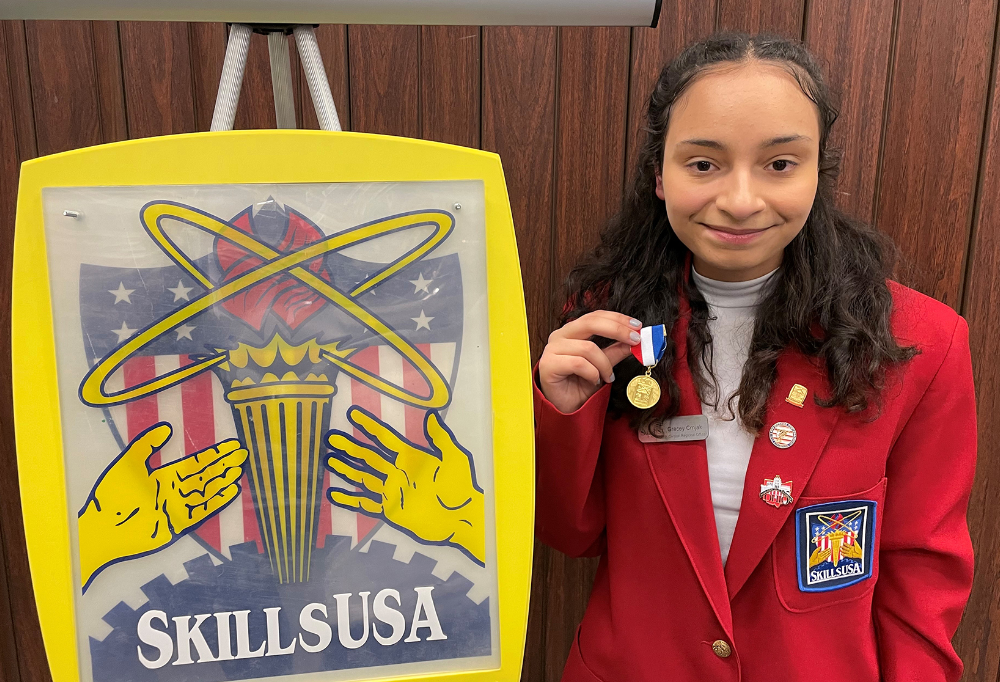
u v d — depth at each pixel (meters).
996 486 1.20
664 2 1.06
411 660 0.68
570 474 0.77
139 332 0.64
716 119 0.65
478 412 0.68
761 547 0.72
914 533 0.76
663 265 0.81
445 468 0.68
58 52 1.06
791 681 0.73
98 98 1.08
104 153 0.62
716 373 0.78
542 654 1.28
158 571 0.65
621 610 0.79
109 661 0.65
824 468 0.72
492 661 0.69
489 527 0.68
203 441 0.65
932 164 1.10
